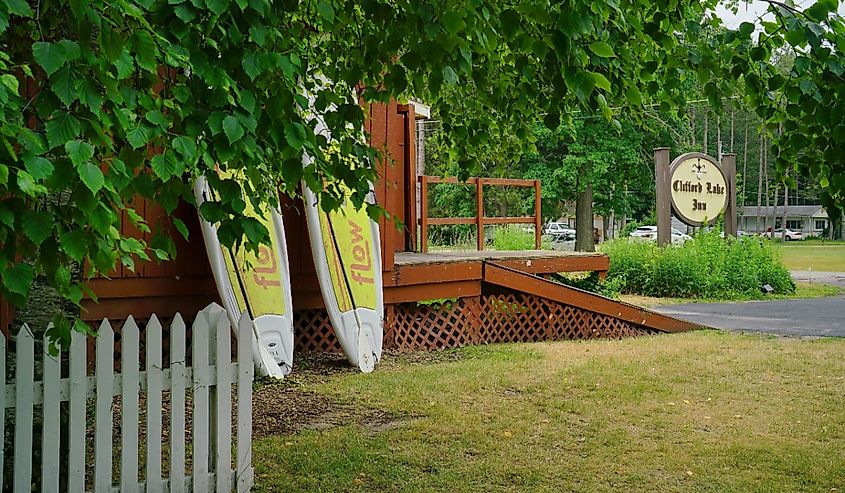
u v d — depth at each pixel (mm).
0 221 2082
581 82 3152
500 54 4699
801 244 60219
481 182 12242
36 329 3910
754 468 4902
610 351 9234
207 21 2816
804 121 3781
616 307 11016
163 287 7547
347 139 3980
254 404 6402
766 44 3795
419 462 4918
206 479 4184
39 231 2115
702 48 4195
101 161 2484
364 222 8609
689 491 4500
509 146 6004
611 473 4777
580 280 12664
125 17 2496
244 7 2625
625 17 4047
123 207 2537
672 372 7844
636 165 31500
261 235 2918
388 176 9156
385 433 5531
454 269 9820
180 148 2580
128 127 2414
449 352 9227
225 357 4223
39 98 2273
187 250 7684
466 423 5809
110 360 3859
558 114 3854
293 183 3383
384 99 4281
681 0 4125
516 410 6215
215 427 4230
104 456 3859
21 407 3627
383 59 3998
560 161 32219
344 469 4766
